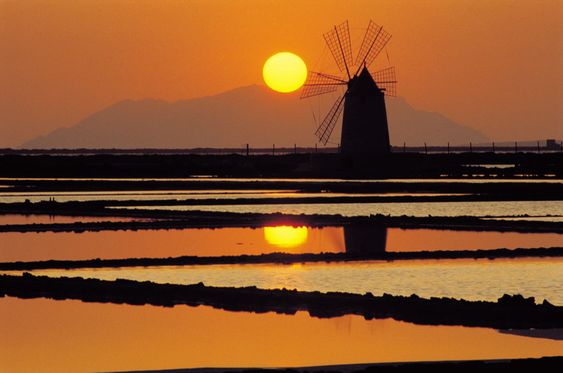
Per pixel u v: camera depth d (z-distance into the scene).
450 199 170.50
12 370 57.66
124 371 56.12
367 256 98.75
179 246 109.25
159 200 167.00
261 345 63.19
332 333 66.12
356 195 183.00
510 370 53.72
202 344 63.56
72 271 91.69
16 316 71.81
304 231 123.00
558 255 99.88
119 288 80.81
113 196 185.00
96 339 65.00
